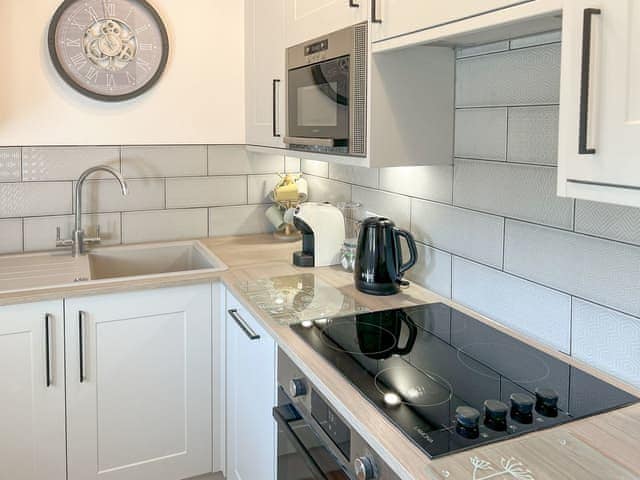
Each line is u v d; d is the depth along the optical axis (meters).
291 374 1.58
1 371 1.96
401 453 1.05
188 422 2.29
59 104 2.49
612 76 0.88
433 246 2.02
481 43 1.70
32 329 1.98
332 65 1.88
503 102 1.66
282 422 1.59
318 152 2.02
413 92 1.78
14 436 2.01
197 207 2.82
